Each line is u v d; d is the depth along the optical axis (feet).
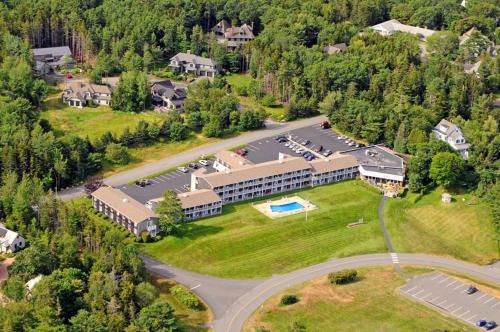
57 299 636.89
